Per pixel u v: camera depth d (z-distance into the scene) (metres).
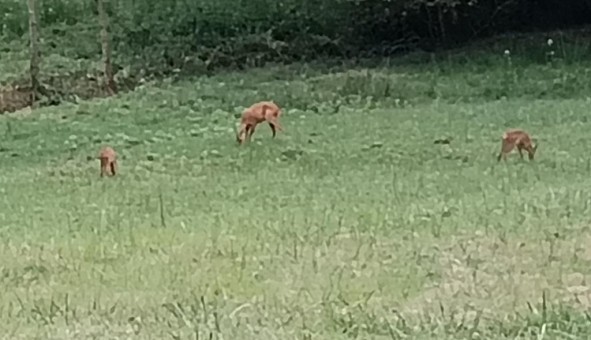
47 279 9.52
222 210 12.99
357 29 29.33
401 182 14.81
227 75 26.61
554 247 10.11
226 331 7.50
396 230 11.14
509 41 28.33
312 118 21.52
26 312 8.27
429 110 22.06
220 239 10.91
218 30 28.80
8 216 13.29
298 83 24.95
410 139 18.81
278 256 10.03
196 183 15.58
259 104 19.12
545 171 15.40
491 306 8.06
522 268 9.34
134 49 27.75
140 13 29.17
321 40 28.86
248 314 7.95
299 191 14.39
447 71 25.81
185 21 28.89
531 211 11.95
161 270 9.56
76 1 29.56
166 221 12.28
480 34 29.31
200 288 8.82
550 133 18.95
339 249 10.32
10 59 26.78
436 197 13.32
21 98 24.31
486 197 13.13
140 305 8.35
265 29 29.05
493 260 9.69
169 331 7.59
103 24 25.44
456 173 15.52
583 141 18.06
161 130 20.67
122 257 10.27
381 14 29.42
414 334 7.36
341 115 21.83
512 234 10.76
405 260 9.76
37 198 14.77
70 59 26.86
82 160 18.45
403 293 8.48
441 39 29.05
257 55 28.20
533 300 8.22
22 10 29.00
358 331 7.45
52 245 11.07
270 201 13.57
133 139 19.86
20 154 19.16
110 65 25.55
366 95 23.83
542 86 24.23
